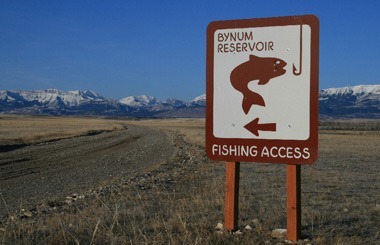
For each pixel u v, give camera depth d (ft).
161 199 38.47
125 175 67.82
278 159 21.88
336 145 156.25
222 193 40.75
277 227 26.22
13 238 22.62
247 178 56.44
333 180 55.11
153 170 73.20
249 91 22.30
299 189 22.25
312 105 21.24
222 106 22.85
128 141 166.40
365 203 37.35
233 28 22.54
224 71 22.79
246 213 31.12
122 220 28.91
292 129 21.57
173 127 396.78
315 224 27.61
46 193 51.39
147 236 23.62
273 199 38.47
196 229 23.77
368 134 281.13
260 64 22.06
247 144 22.45
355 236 24.21
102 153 110.73
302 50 21.31
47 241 22.04
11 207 41.96
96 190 49.73
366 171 68.85
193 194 40.32
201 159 90.48
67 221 28.40
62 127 298.56
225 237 22.82
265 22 21.93
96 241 22.20
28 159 92.84
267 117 21.98
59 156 100.42
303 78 21.33
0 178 64.28
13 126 303.89
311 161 21.29
